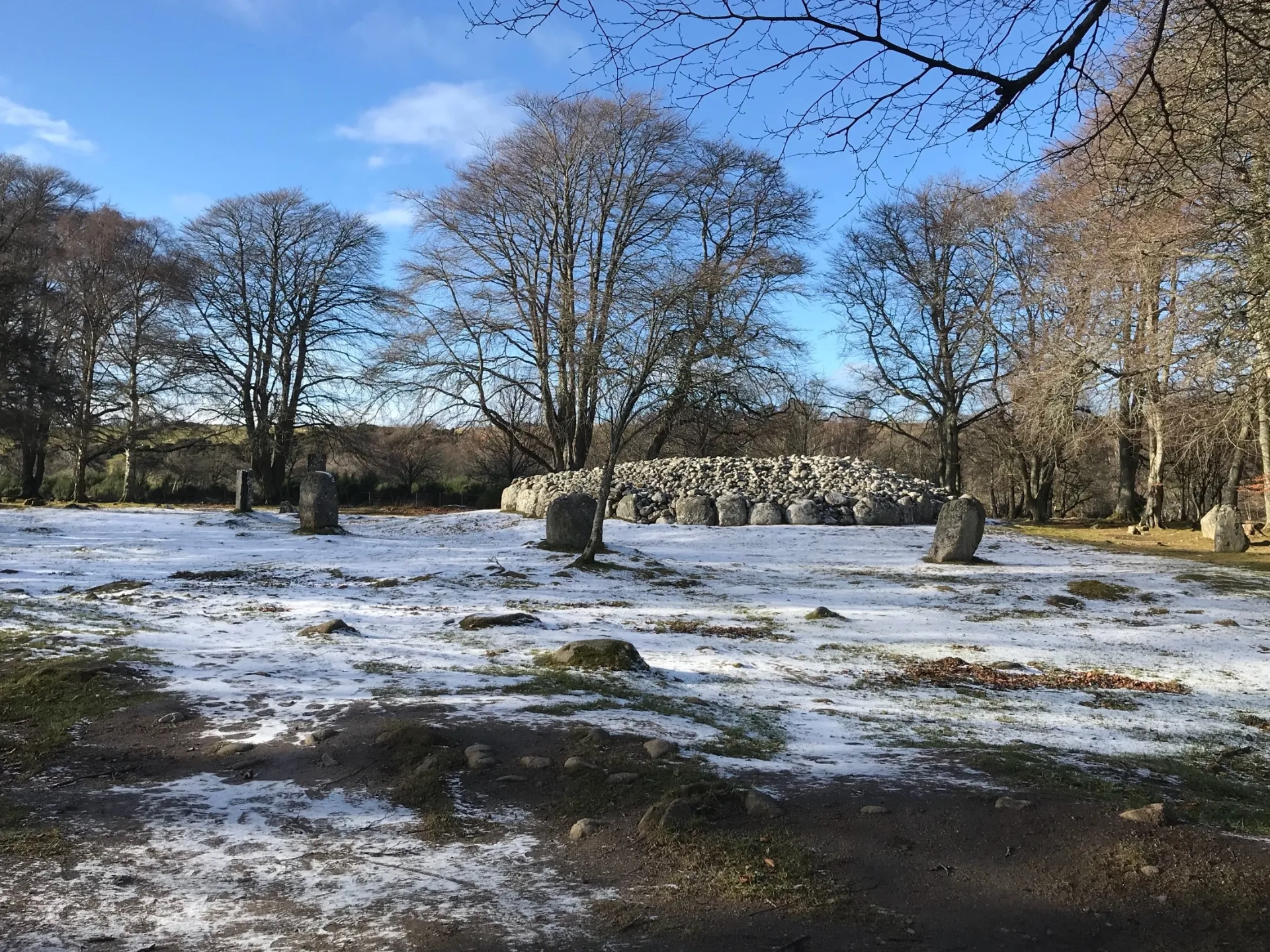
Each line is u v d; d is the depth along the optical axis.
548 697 6.97
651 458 39.66
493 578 15.56
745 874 3.88
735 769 5.25
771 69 5.15
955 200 23.84
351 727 5.87
